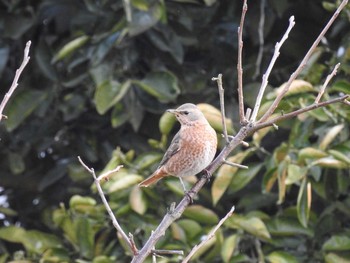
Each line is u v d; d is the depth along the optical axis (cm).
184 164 920
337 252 1126
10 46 1315
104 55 1159
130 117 1201
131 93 1205
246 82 1259
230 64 1265
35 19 1271
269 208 1257
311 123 1101
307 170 1042
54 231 1314
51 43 1280
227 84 1257
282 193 1041
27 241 1181
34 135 1292
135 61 1233
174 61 1248
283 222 1127
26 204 1373
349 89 1067
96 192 1155
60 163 1285
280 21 1284
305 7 1273
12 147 1299
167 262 1121
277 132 1235
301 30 1270
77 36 1215
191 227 1113
